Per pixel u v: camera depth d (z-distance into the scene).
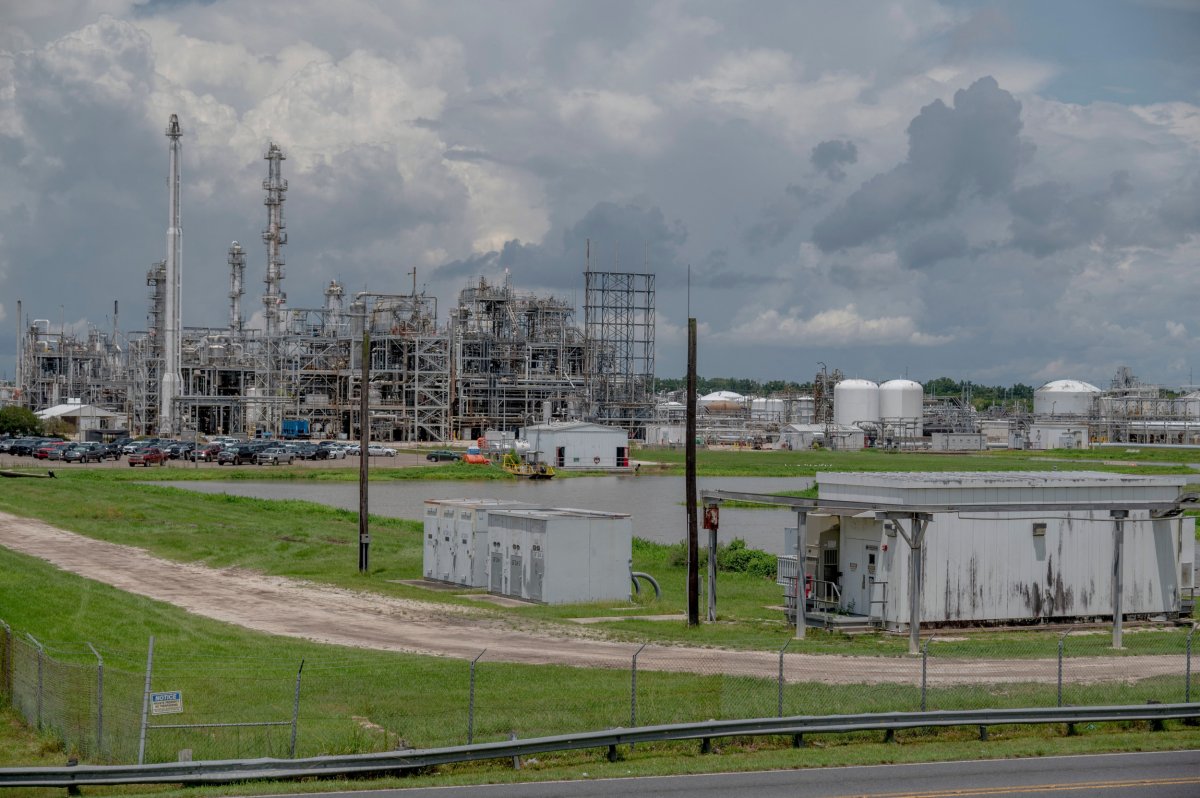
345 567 72.81
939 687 39.00
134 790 29.23
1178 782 29.83
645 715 34.88
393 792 28.66
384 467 180.25
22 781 27.81
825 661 44.75
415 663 43.69
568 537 60.81
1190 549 60.00
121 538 83.00
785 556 56.75
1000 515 53.56
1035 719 34.91
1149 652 48.12
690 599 53.81
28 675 39.22
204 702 37.28
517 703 36.91
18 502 104.25
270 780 29.66
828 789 28.97
